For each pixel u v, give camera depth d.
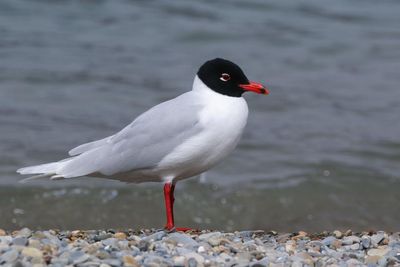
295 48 24.98
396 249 9.05
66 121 18.34
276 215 14.27
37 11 25.94
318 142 18.14
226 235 9.77
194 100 9.83
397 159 17.28
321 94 21.34
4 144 16.73
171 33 25.22
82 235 9.52
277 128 18.97
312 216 14.23
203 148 9.66
